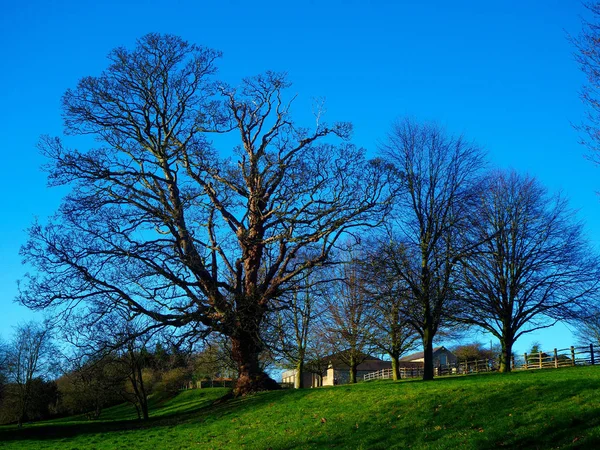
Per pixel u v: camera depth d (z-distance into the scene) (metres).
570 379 20.59
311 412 24.83
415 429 18.58
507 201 41.81
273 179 31.64
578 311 39.38
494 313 40.16
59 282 27.52
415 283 35.19
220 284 31.00
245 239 31.52
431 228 35.56
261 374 33.72
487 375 33.78
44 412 67.81
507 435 15.76
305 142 32.25
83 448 25.89
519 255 40.72
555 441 14.65
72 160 28.14
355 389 28.00
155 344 29.70
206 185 31.72
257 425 24.81
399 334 43.72
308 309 44.94
